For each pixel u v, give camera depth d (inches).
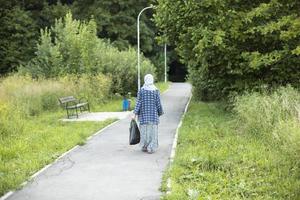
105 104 1701.5
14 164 663.1
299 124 631.2
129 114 1382.9
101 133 992.2
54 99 1437.0
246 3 1218.6
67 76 1700.3
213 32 1135.6
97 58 1984.5
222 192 507.5
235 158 649.6
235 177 562.6
